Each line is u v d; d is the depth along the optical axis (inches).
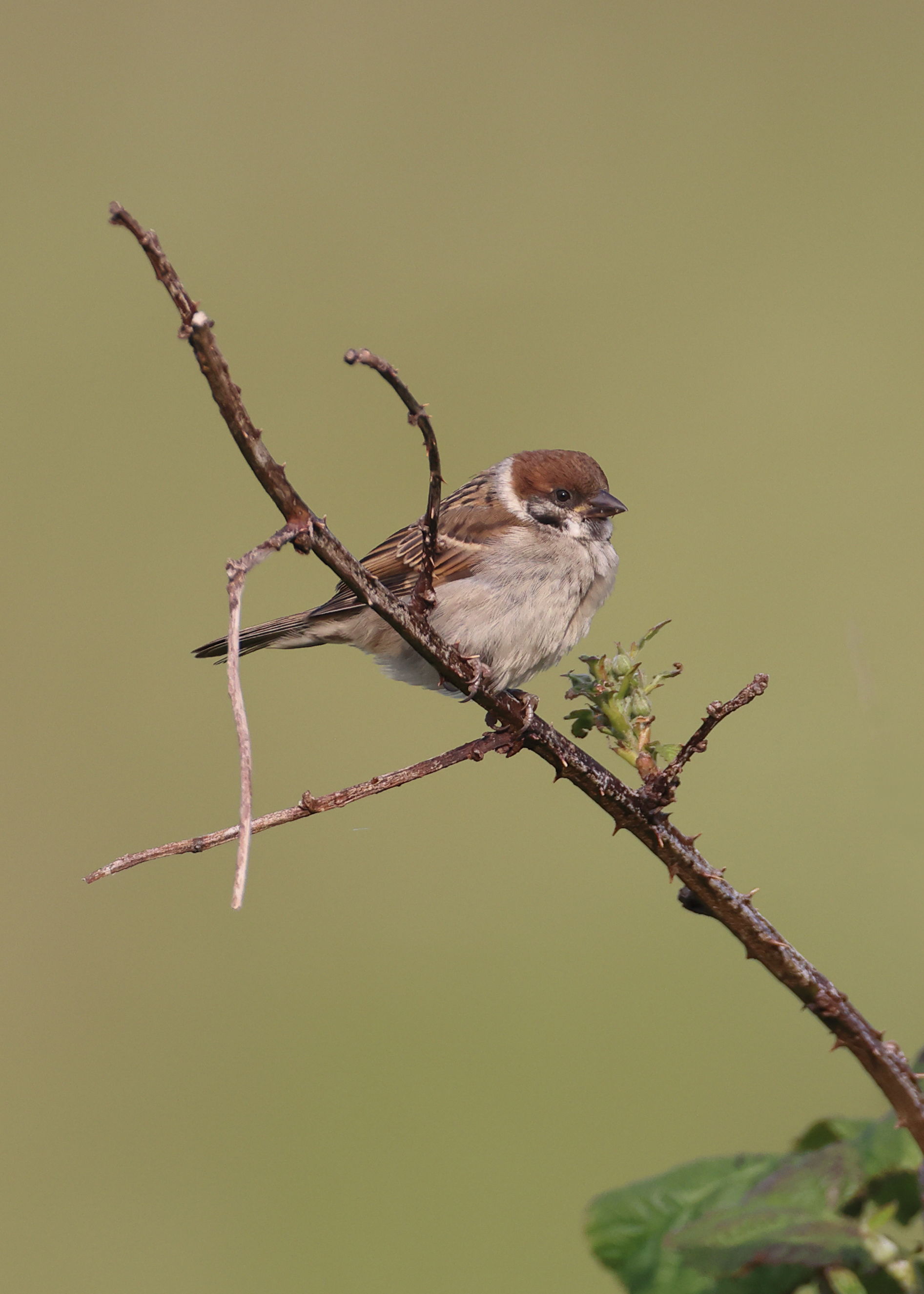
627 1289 170.7
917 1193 161.8
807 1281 164.2
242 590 139.5
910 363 762.2
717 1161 180.9
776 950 158.9
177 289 138.5
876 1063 156.9
